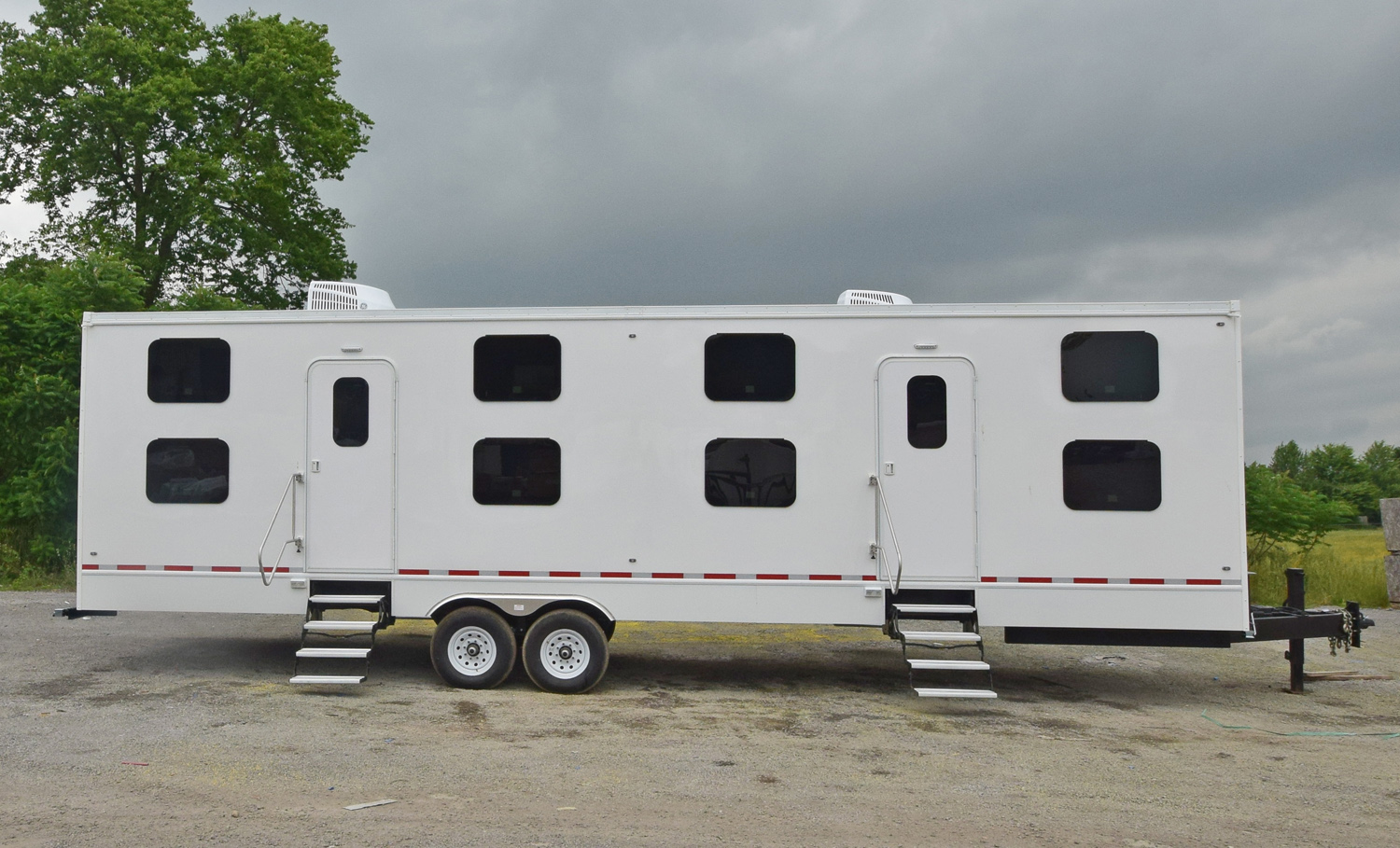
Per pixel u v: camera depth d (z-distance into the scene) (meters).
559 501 7.73
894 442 7.56
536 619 7.95
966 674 8.79
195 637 9.91
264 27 22.86
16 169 21.77
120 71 20.92
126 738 6.21
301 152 23.33
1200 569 7.32
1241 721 7.29
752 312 7.68
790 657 9.49
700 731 6.65
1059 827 4.90
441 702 7.37
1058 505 7.43
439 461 7.80
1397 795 5.55
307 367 7.89
